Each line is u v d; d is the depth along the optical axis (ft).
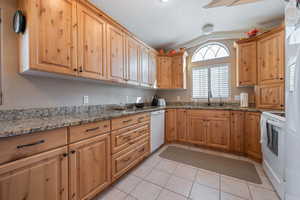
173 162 7.38
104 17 5.95
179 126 10.19
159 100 11.44
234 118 8.37
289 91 3.62
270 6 7.44
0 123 3.57
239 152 8.30
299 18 3.19
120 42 6.95
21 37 4.12
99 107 7.25
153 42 11.18
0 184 2.68
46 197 3.32
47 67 4.06
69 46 4.63
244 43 8.70
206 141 9.26
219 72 10.73
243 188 5.26
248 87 9.67
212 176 6.06
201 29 9.85
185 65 11.79
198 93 11.56
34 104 4.75
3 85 4.07
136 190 5.17
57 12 4.29
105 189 5.18
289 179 3.67
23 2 3.96
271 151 5.41
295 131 3.34
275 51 7.22
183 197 4.81
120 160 5.69
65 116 5.02
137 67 8.44
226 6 7.23
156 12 7.58
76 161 3.98
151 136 8.28
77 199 3.98
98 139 4.69
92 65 5.41
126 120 6.12
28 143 3.03
